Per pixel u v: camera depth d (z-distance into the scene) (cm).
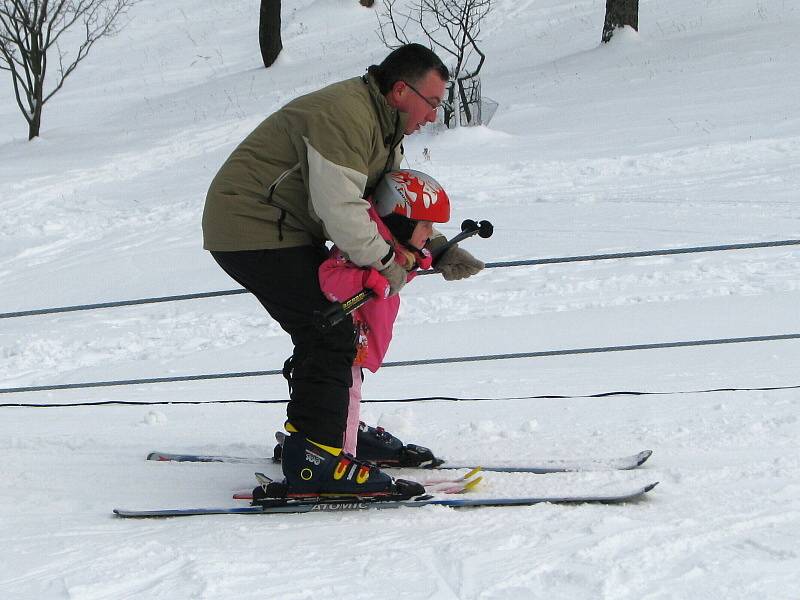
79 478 503
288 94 2500
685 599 318
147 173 1934
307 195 426
